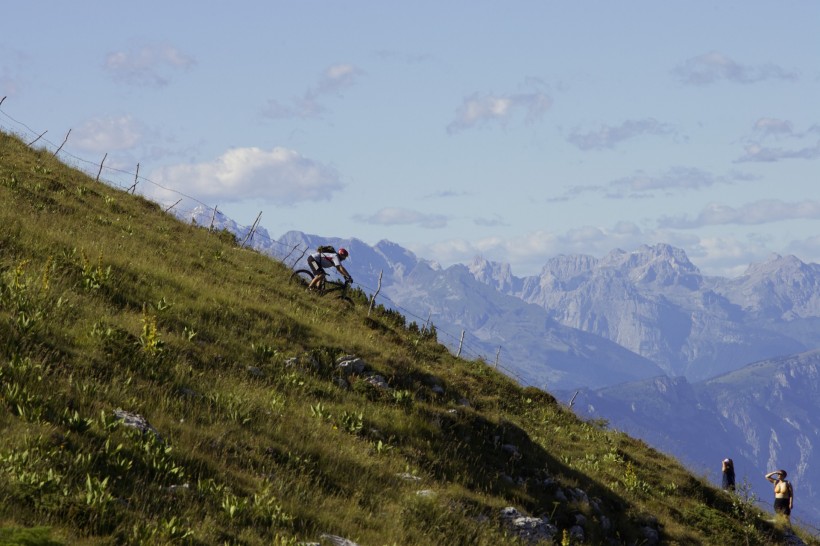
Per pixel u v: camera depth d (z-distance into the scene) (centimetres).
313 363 4706
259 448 3284
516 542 3597
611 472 6072
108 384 3225
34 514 2084
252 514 2661
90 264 4678
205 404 3506
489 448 4631
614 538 4572
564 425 7000
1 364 2988
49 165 7956
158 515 2391
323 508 3025
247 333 4769
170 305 4566
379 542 2903
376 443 4009
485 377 7162
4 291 3697
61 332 3566
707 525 5881
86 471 2450
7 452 2322
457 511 3550
